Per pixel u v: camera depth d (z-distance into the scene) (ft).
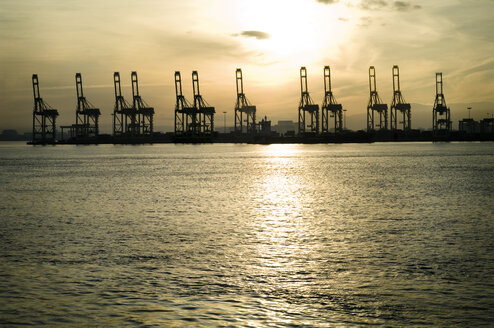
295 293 52.47
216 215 109.70
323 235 84.28
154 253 71.15
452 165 323.57
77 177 247.70
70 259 67.72
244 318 45.55
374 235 83.66
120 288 54.49
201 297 51.39
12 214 114.01
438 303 48.85
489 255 67.87
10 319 45.75
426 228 89.92
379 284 55.16
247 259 67.21
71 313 47.09
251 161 418.31
